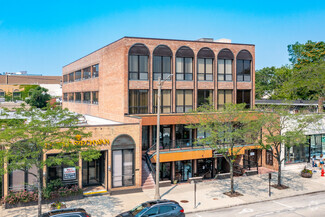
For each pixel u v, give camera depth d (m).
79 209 17.41
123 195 24.92
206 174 32.28
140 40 30.97
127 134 25.75
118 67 31.80
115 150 25.50
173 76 32.44
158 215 17.92
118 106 31.92
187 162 31.53
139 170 26.27
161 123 30.19
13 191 22.12
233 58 35.59
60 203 21.23
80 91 46.47
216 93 34.53
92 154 20.56
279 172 27.61
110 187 25.31
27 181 22.56
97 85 38.78
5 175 21.83
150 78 31.42
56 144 19.03
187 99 33.44
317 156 36.53
